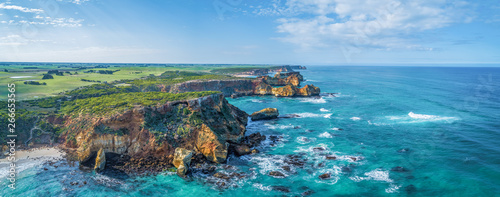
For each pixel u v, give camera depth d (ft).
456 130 199.31
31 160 135.74
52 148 149.89
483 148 159.53
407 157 150.00
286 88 402.72
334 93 421.18
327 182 123.44
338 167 138.92
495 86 480.64
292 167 139.64
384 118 245.04
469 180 121.60
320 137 190.08
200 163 143.43
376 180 124.47
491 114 249.75
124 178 124.57
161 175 128.88
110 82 356.38
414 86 503.61
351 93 420.36
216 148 145.79
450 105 298.97
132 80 393.29
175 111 170.40
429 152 156.46
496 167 133.39
